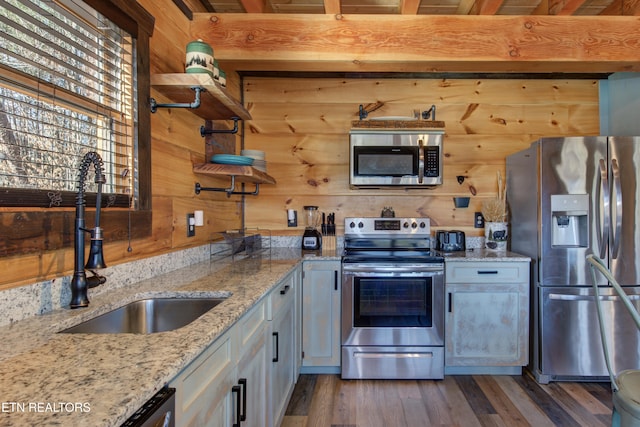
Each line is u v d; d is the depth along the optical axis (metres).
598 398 2.14
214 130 2.18
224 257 2.28
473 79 2.96
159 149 1.65
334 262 2.42
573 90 2.95
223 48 2.12
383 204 2.97
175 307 1.36
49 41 1.05
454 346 2.42
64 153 1.11
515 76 2.94
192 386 0.85
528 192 2.47
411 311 2.37
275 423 1.68
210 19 2.12
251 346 1.33
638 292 2.24
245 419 1.22
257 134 2.99
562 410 2.02
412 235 2.75
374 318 2.38
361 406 2.07
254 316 1.38
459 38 2.14
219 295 1.37
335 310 2.42
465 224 2.96
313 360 2.44
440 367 2.37
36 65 1.00
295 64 2.23
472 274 2.40
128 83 1.41
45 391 0.62
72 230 1.15
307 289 2.42
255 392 1.39
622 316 2.25
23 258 0.99
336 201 2.98
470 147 2.96
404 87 2.96
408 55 2.14
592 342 2.28
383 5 2.42
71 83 1.15
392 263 2.35
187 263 1.95
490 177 2.95
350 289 2.37
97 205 1.09
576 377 2.35
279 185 3.00
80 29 1.18
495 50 2.14
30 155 1.01
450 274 2.40
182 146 1.88
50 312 1.06
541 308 2.32
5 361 0.75
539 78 2.95
